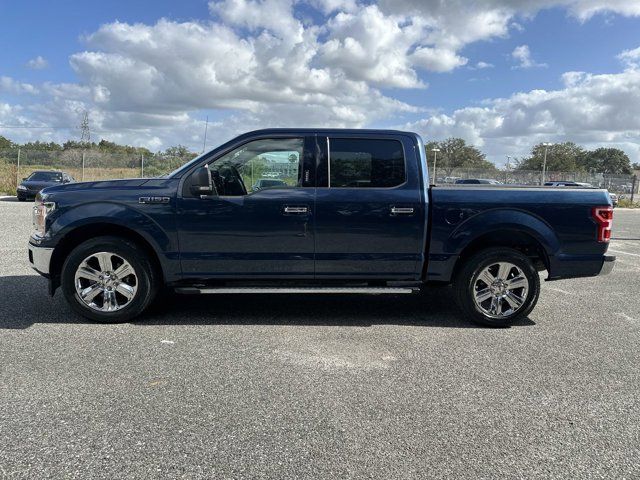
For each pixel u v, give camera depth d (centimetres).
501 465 268
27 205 2027
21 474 251
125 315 500
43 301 575
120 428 297
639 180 4156
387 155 507
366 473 257
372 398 344
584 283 770
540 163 7762
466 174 4284
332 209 496
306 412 322
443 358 425
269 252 500
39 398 334
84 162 2808
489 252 505
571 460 274
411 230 502
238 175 503
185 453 272
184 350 430
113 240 490
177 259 497
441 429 304
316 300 616
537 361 421
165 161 2877
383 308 584
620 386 373
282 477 253
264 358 415
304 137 503
